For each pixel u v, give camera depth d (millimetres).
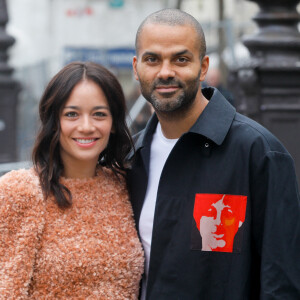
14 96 7473
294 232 2531
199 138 2672
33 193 2600
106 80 2773
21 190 2586
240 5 15859
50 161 2744
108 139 2893
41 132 2781
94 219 2717
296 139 4918
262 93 4918
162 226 2674
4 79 7395
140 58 2674
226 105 2729
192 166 2674
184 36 2602
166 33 2598
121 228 2762
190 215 2629
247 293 2566
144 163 2850
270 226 2500
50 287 2617
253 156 2566
